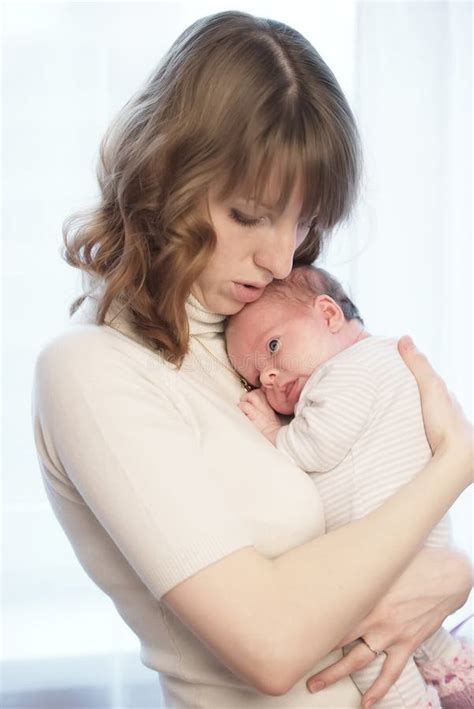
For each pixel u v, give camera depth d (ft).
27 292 7.34
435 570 3.62
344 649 3.65
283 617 2.99
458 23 7.55
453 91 7.59
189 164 3.43
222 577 2.99
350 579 3.10
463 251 7.78
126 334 3.67
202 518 3.04
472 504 7.75
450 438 3.68
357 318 4.46
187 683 3.58
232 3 7.30
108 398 3.22
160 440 3.17
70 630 7.61
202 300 3.91
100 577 3.67
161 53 7.22
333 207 3.66
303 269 4.39
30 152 7.23
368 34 7.34
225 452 3.49
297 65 3.50
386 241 7.57
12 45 7.15
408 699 3.69
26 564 7.54
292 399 4.15
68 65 7.19
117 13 7.18
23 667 7.59
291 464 3.64
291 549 3.38
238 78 3.39
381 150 7.52
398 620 3.51
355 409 3.81
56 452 3.39
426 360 4.05
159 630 3.57
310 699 3.48
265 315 4.22
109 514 3.10
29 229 7.29
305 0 7.39
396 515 3.29
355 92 7.34
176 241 3.51
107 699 7.65
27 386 7.41
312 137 3.41
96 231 3.90
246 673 2.99
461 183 7.73
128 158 3.73
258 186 3.39
